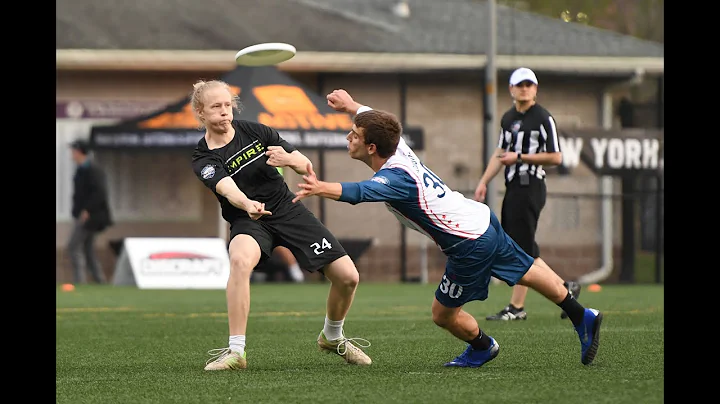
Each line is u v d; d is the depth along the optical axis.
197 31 61.69
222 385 15.39
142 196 61.03
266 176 17.89
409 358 19.06
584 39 66.69
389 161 16.20
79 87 60.28
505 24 68.31
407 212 16.25
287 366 17.94
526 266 16.88
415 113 63.66
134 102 60.78
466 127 64.00
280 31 62.97
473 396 13.92
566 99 65.19
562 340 22.11
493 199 53.03
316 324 27.78
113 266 60.56
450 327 17.19
